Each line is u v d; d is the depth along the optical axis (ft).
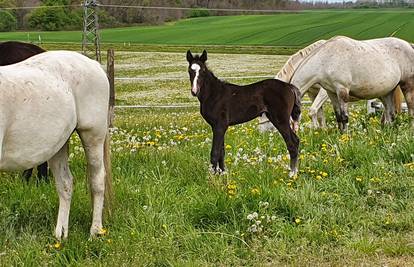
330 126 40.86
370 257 18.37
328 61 35.73
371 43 37.19
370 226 21.01
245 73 110.22
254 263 18.24
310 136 33.65
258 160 28.17
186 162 27.99
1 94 16.98
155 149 30.30
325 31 177.17
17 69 18.01
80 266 17.65
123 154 28.63
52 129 18.21
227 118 28.19
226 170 27.40
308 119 44.86
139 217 21.01
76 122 19.47
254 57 140.56
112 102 43.29
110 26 201.36
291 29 187.21
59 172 20.22
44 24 187.42
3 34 177.88
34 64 18.65
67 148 20.36
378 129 34.81
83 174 26.12
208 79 28.22
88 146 20.34
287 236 19.92
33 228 20.34
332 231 20.21
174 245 19.35
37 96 17.78
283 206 21.89
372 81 36.24
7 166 17.84
